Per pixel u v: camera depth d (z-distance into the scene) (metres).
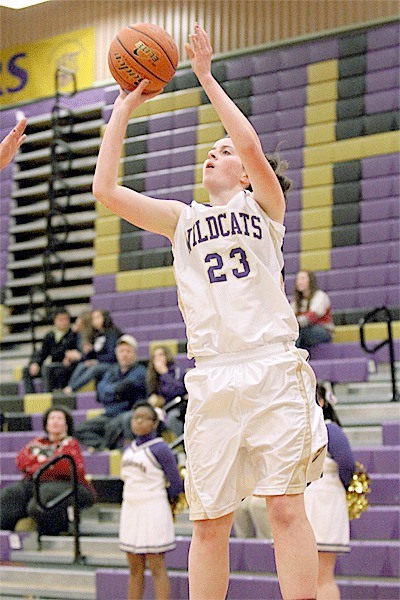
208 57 3.55
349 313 11.98
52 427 9.03
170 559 8.21
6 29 17.66
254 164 3.47
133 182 15.02
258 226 3.52
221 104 3.49
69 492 8.53
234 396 3.35
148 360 11.43
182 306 3.60
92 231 15.77
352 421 9.77
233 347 3.41
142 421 7.57
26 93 17.36
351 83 13.99
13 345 15.62
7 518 9.10
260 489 3.30
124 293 14.38
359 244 12.91
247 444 3.35
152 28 3.71
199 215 3.56
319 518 6.35
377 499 8.28
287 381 3.36
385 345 10.86
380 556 7.63
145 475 7.49
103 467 9.90
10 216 16.48
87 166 16.09
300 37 14.78
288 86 14.48
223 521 3.40
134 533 7.47
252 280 3.45
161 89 3.74
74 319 15.30
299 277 11.15
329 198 13.38
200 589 3.39
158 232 3.71
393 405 9.72
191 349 3.52
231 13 15.49
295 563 3.22
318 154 13.76
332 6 14.73
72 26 17.12
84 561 8.64
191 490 3.43
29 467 8.99
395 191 13.09
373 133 13.57
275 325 3.44
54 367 12.59
